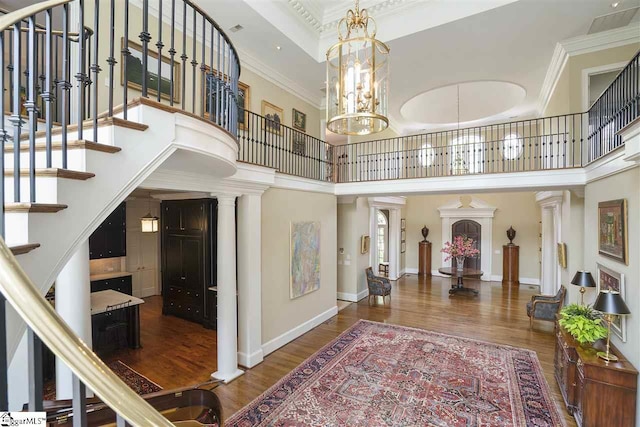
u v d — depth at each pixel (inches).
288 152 268.8
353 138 370.3
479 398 147.9
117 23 154.9
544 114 304.3
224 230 166.7
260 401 145.7
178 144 85.2
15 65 53.6
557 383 159.9
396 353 197.3
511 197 415.5
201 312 247.0
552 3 172.9
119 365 182.9
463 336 225.5
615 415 116.0
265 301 198.4
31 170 54.7
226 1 177.8
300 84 284.2
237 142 123.6
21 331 49.7
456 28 196.7
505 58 232.2
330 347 207.3
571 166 192.5
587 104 206.2
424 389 155.7
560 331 155.0
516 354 195.2
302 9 213.2
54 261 57.7
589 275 171.2
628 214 124.2
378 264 442.6
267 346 198.1
